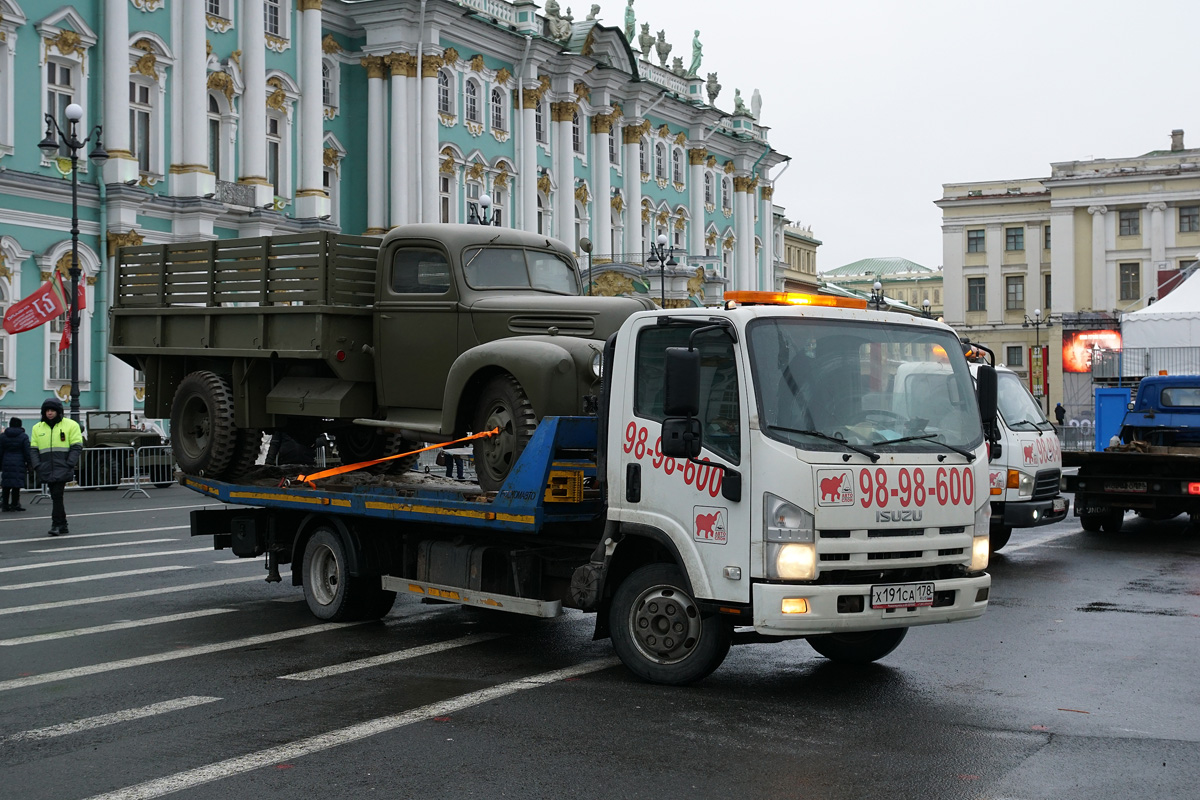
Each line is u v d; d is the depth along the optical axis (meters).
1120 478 18.36
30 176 31.80
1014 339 85.94
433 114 45.03
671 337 8.30
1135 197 78.62
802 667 9.05
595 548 9.08
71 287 29.72
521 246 11.43
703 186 66.19
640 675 8.41
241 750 6.74
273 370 12.09
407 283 11.23
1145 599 12.31
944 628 10.66
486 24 47.81
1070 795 6.00
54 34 32.88
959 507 8.15
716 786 6.11
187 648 9.62
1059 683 8.51
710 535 7.94
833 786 6.12
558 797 5.94
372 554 10.54
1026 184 85.75
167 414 13.09
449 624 10.80
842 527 7.66
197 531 12.30
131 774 6.32
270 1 40.88
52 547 16.09
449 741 6.90
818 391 7.91
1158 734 7.14
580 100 55.53
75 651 9.49
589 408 9.46
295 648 9.65
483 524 9.22
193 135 36.25
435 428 10.71
